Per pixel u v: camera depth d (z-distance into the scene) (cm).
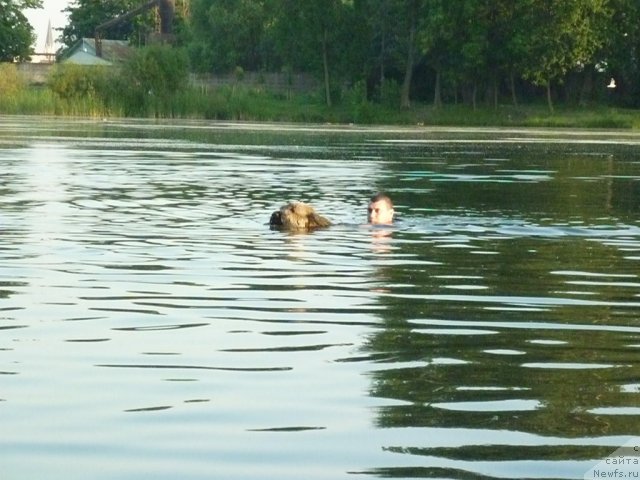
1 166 3556
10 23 16188
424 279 1488
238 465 733
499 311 1266
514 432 798
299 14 12812
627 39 12012
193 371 962
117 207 2388
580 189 3052
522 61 11481
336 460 742
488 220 2247
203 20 16012
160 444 772
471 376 957
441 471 722
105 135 6072
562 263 1664
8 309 1227
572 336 1135
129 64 10444
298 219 2056
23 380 926
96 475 712
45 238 1850
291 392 901
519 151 5216
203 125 8388
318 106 12119
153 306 1257
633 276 1546
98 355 1016
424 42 11494
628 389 920
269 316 1209
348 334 1123
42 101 10181
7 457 744
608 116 11050
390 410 853
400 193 2842
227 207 2425
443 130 8925
